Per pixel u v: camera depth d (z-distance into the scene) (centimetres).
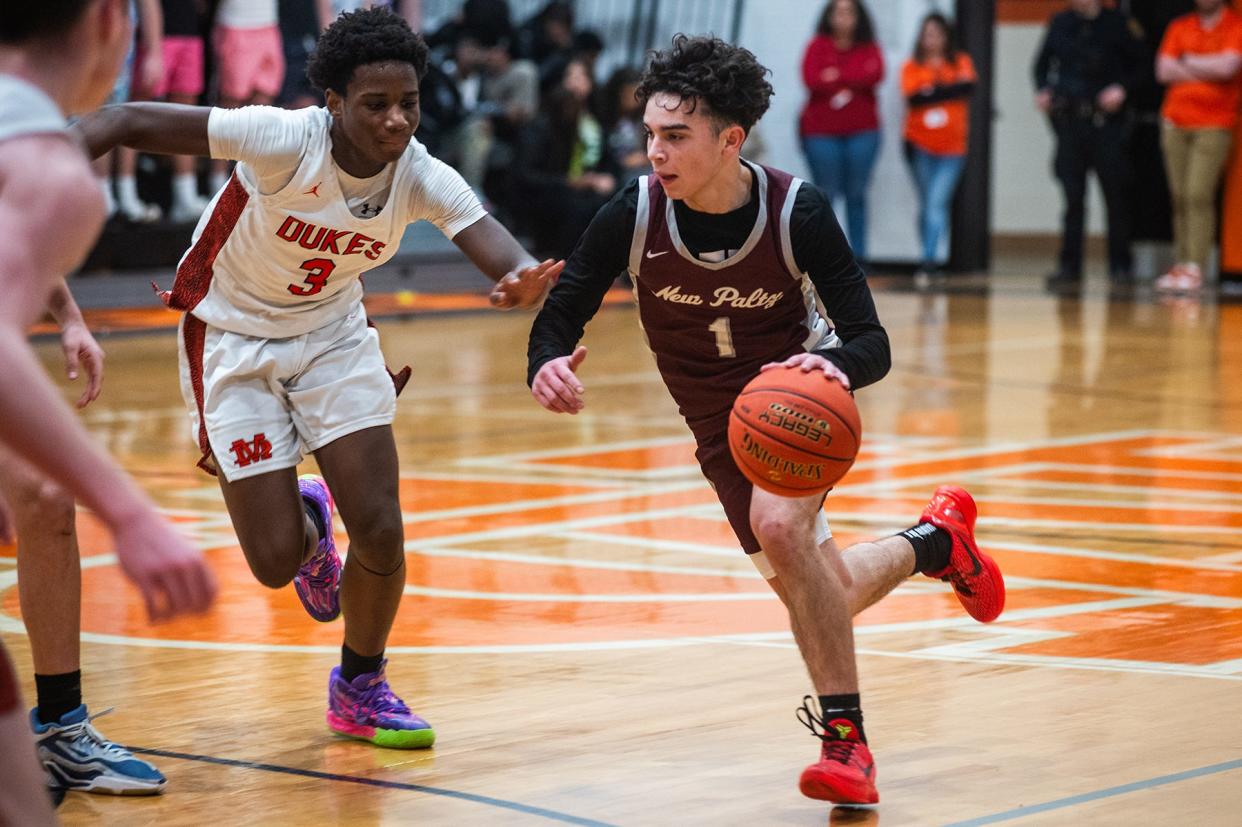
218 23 1675
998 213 2855
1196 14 1973
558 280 477
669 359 488
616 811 437
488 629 636
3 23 270
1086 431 1116
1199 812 427
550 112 1992
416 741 491
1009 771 464
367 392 493
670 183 446
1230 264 2066
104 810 441
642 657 596
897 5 2219
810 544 443
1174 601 671
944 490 532
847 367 439
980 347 1559
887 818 429
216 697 548
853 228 2172
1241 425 1138
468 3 2069
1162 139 2031
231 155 460
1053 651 596
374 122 459
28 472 448
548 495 918
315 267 483
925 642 612
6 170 260
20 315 254
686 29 2278
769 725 514
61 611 461
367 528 484
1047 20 2766
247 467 485
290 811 438
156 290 502
